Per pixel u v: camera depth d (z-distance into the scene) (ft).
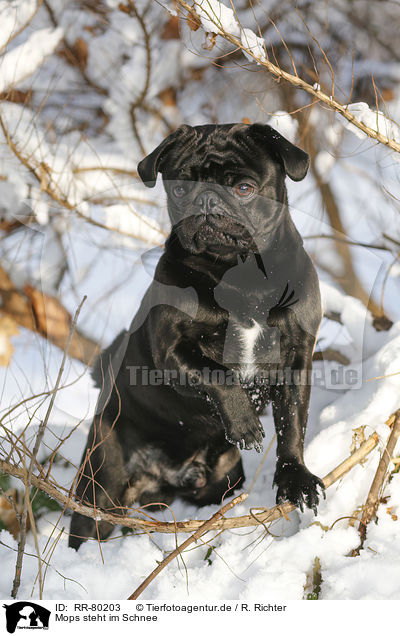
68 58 24.35
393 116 24.56
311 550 10.89
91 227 12.75
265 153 11.39
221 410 11.64
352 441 11.87
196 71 25.23
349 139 22.00
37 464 10.38
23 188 18.15
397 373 12.12
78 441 14.69
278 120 18.86
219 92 24.72
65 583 10.61
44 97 21.74
